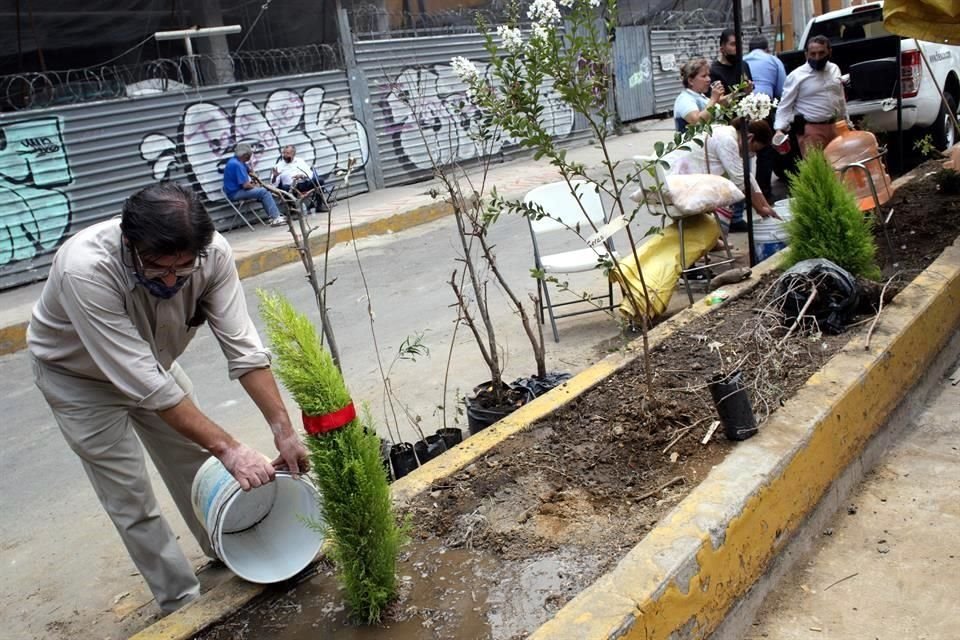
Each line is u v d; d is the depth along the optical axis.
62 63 13.53
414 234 11.56
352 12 15.24
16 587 3.91
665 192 5.63
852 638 2.90
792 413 3.62
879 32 11.05
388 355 6.38
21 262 10.95
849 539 3.47
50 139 11.10
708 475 3.28
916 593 3.08
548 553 3.04
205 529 3.32
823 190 5.07
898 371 4.29
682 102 7.61
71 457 5.45
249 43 15.14
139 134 11.98
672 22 21.80
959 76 10.82
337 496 2.64
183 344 3.18
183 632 2.81
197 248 2.61
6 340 8.41
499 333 6.51
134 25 13.70
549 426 3.99
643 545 2.79
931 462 3.99
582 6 3.55
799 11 21.92
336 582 3.04
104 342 2.72
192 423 2.73
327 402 2.58
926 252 5.85
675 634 2.66
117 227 2.77
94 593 3.81
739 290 5.46
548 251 9.11
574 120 17.62
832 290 4.60
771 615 3.08
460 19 16.88
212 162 12.80
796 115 8.92
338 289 8.91
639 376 4.39
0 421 6.36
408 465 4.02
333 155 14.36
